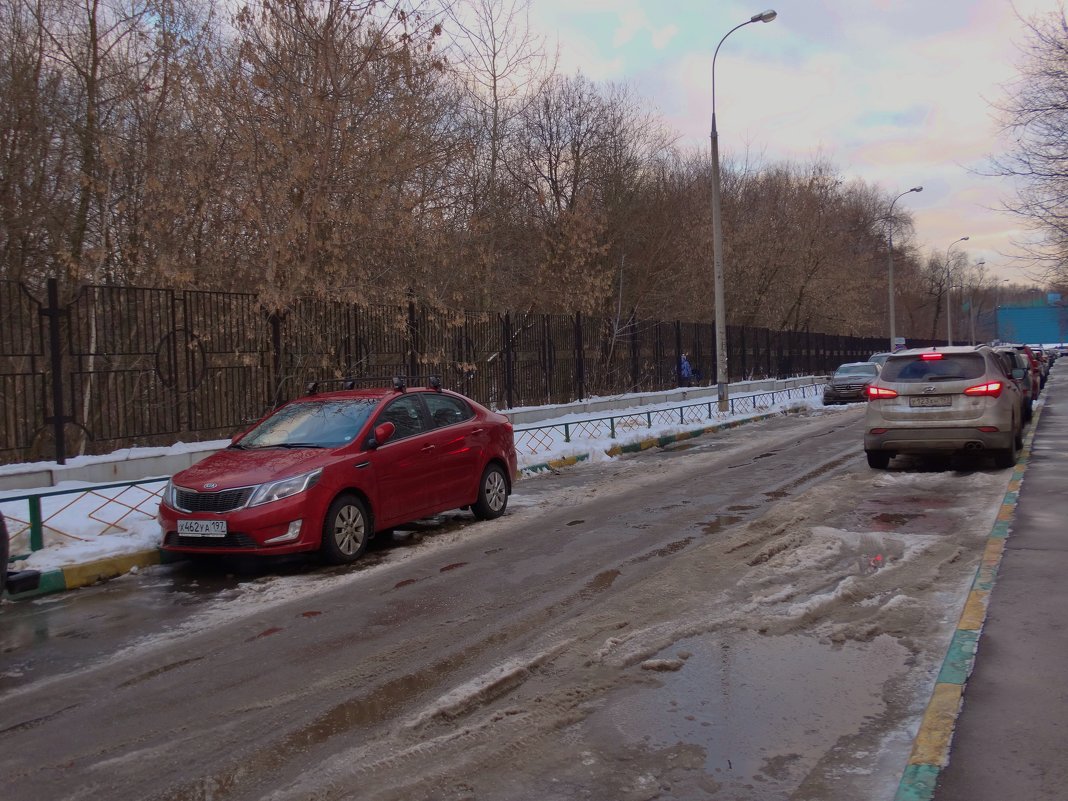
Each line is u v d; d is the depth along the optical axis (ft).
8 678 16.48
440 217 53.78
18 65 46.14
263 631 18.80
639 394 77.05
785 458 45.57
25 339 37.91
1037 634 15.61
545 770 11.63
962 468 37.32
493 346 58.95
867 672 14.67
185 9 49.62
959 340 330.75
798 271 141.79
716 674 14.85
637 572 22.18
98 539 26.50
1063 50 56.59
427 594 21.17
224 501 23.61
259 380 41.42
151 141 47.24
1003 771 10.76
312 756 12.36
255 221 43.39
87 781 11.89
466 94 71.31
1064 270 62.03
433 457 28.45
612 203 101.81
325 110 43.34
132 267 47.98
